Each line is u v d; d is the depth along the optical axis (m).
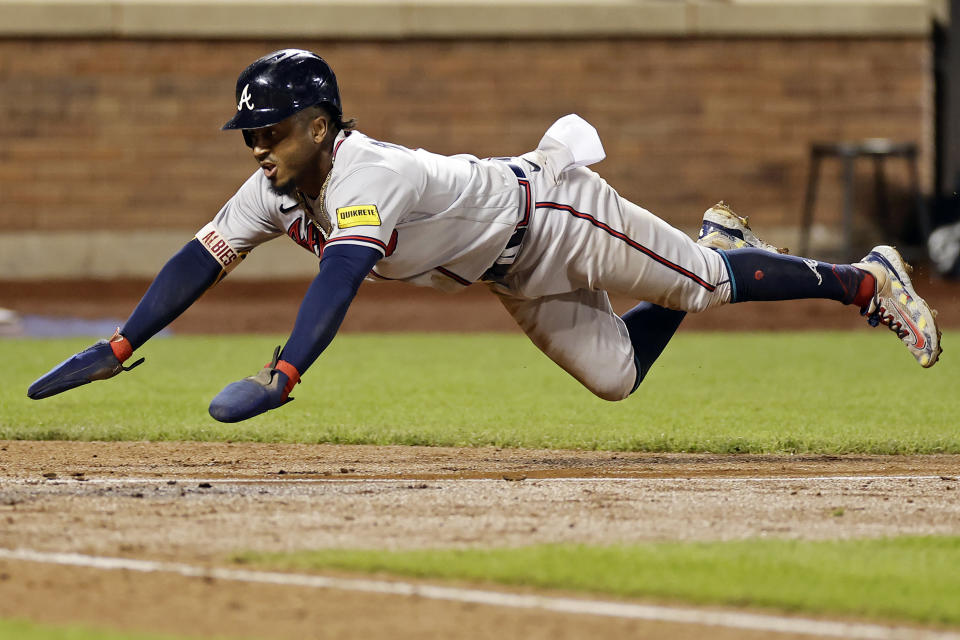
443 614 12.69
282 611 12.79
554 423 29.78
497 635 12.06
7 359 45.81
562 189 19.89
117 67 77.19
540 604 13.03
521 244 19.84
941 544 15.89
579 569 14.22
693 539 16.14
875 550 15.48
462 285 19.98
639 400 34.75
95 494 19.30
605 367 21.72
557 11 78.19
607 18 78.25
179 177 77.88
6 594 13.35
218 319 64.12
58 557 14.85
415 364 45.03
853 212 79.94
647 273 20.41
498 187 19.30
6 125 77.00
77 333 59.53
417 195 18.33
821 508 18.55
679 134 79.12
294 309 67.62
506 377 40.75
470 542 15.84
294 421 29.86
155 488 20.03
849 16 78.62
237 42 77.75
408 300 71.75
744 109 79.12
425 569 14.20
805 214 79.44
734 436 27.22
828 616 12.78
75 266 77.50
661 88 78.88
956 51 102.06
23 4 76.25
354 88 78.38
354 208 17.81
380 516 17.55
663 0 78.50
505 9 78.12
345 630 12.20
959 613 12.77
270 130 18.02
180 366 44.16
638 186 79.25
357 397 35.12
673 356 48.72
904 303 22.22
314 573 14.16
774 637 12.09
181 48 77.44
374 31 77.88
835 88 79.25
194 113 77.75
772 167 79.44
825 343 55.25
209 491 19.72
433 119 78.81
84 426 28.28
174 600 13.16
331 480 21.25
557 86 78.88
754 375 41.59
